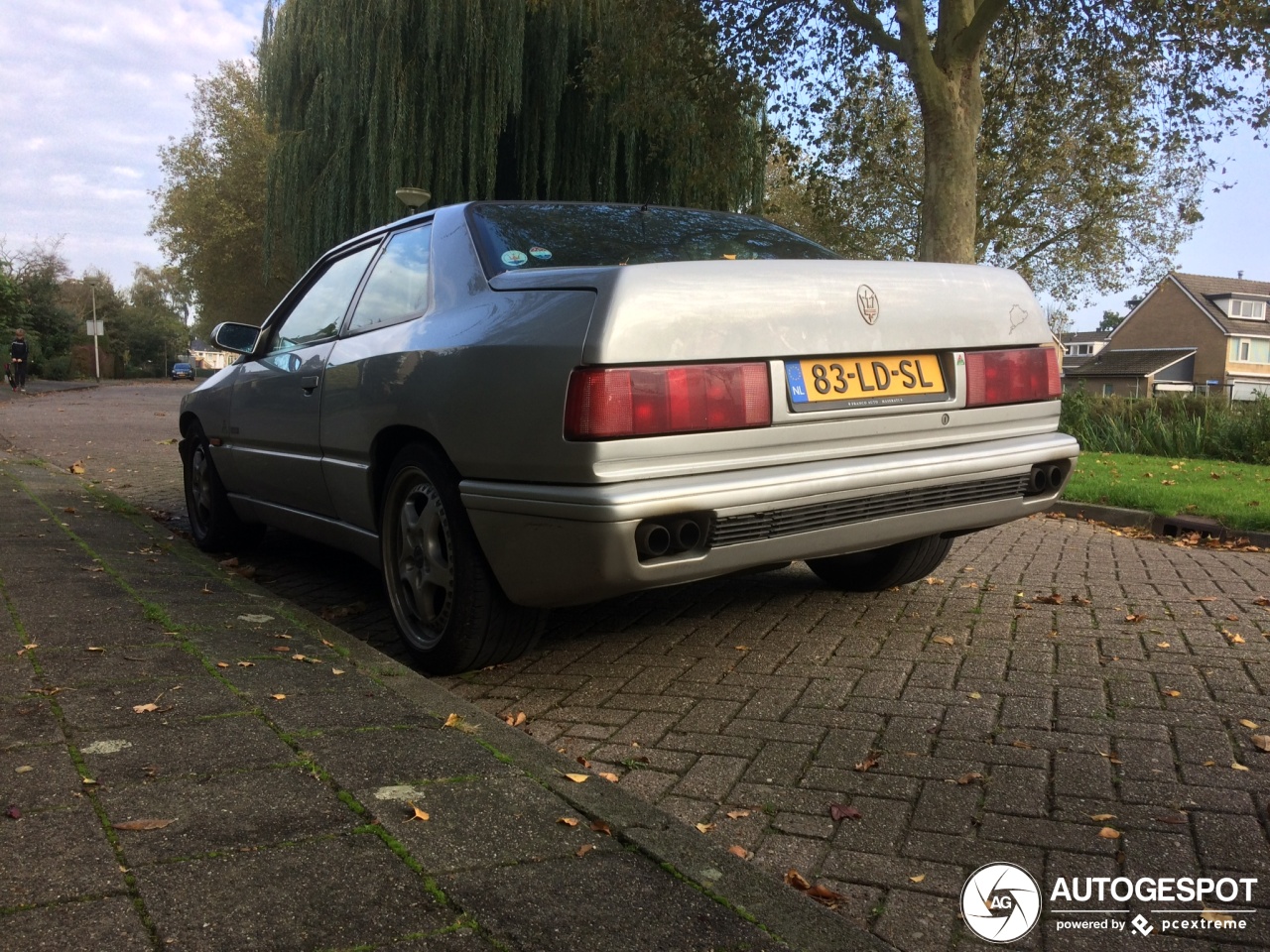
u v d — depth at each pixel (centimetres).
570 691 336
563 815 211
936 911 197
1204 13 1208
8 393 2822
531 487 296
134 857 185
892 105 2223
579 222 381
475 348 311
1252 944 186
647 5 1548
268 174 2253
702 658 370
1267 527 667
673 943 166
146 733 247
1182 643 383
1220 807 240
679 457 289
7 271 4278
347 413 384
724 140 1756
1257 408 1485
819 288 318
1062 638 391
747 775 264
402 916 169
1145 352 6969
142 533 536
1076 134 1653
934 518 352
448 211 382
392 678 304
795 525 314
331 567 548
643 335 282
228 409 519
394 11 1970
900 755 276
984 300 364
